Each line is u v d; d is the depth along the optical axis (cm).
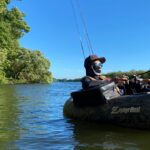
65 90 1048
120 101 228
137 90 264
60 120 277
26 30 1373
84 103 251
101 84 241
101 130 223
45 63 2378
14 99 546
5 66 1548
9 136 212
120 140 194
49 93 808
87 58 255
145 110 212
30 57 2336
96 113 241
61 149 178
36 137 209
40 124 259
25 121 275
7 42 1245
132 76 267
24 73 2306
